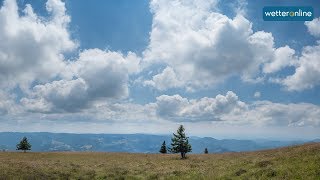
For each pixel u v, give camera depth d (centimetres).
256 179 2691
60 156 8250
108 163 5759
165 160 7088
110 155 8812
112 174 3634
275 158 3922
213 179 2958
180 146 8256
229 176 3020
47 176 3266
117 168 4338
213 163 5091
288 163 3247
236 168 3572
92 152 10425
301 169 2794
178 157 8269
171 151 8331
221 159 6109
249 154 6525
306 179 2459
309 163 3008
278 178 2603
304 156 3588
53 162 5600
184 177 3256
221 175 3114
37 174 3297
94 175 3616
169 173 3672
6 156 7850
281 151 5512
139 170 4234
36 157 7800
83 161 6300
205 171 3672
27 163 4709
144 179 3378
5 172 3284
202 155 8681
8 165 4081
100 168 4466
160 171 3997
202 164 5081
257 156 5375
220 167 4022
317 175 2520
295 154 3994
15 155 8344
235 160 5116
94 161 6350
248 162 4044
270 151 6247
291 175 2638
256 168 3272
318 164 2869
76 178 3378
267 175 2773
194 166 4722
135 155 8981
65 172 3659
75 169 4038
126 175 3631
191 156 8469
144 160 6988
